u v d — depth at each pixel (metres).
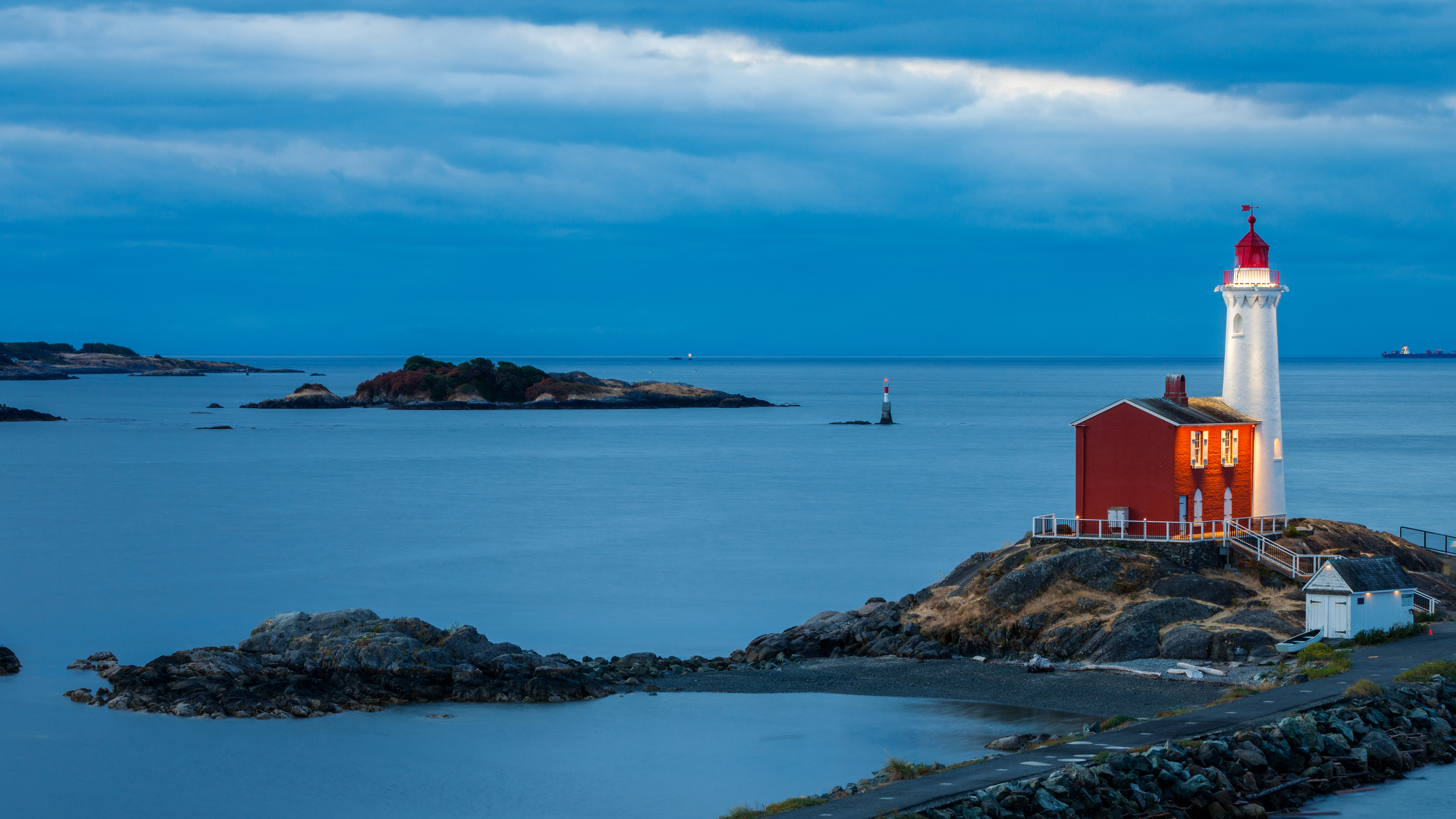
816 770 44.62
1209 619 58.12
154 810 42.03
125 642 70.06
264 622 60.00
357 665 56.34
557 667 57.62
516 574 92.19
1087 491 68.25
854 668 60.16
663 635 72.25
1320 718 41.91
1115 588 61.47
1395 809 37.69
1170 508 65.62
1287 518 71.44
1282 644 54.41
